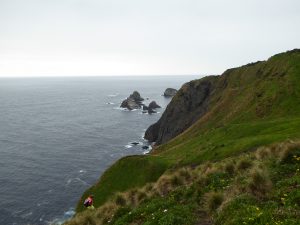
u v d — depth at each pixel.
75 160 135.50
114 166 63.84
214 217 18.77
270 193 18.77
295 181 19.39
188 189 24.64
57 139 176.50
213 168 28.56
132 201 28.30
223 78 143.50
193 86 159.88
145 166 59.44
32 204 91.50
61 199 95.31
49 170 121.75
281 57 111.69
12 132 196.62
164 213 21.16
